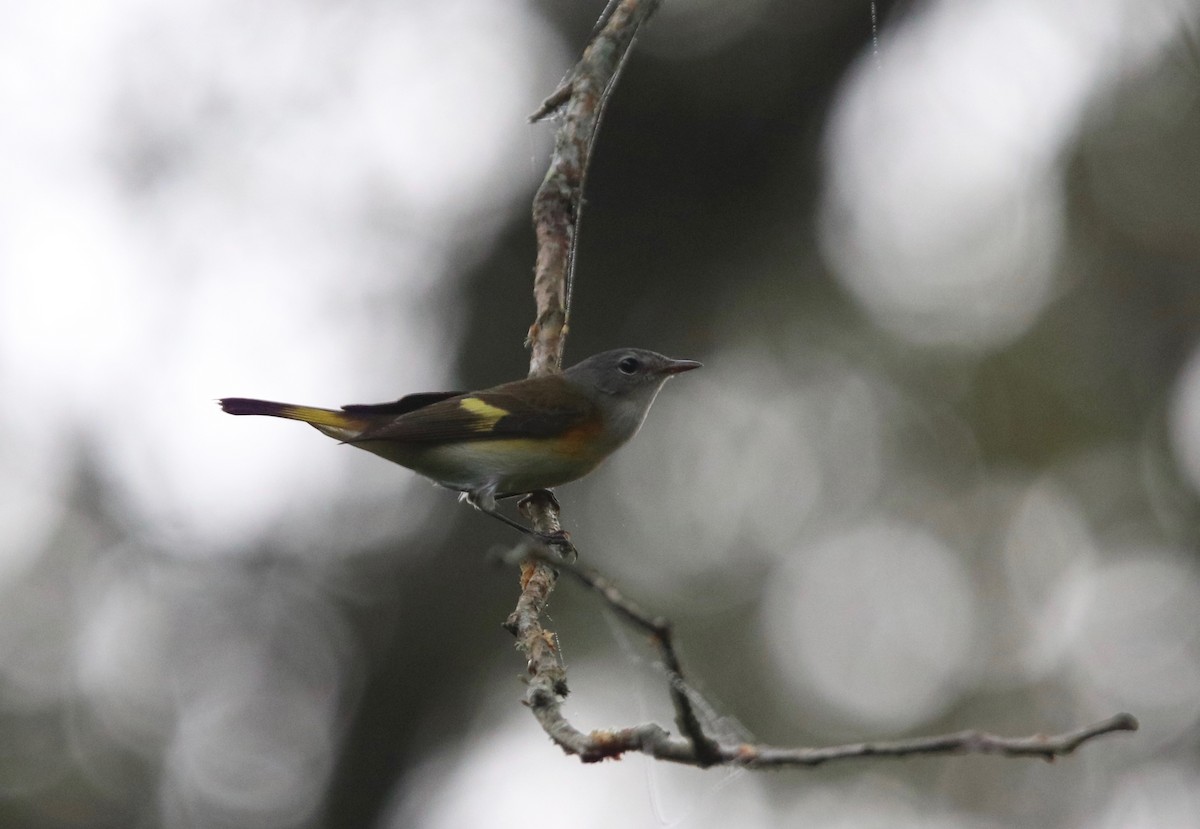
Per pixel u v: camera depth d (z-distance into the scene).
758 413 15.76
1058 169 15.87
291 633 15.32
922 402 16.05
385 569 15.08
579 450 9.09
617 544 14.81
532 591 6.65
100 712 15.65
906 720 14.98
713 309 15.10
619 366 9.48
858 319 15.71
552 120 9.52
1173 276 15.89
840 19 13.82
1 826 15.04
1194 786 14.62
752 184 14.45
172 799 15.33
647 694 13.91
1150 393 16.08
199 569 15.48
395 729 15.05
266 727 15.45
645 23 8.73
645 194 14.44
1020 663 15.58
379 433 8.95
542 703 5.26
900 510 16.12
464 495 9.21
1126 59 14.66
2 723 15.39
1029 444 16.16
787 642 15.02
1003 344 16.09
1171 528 15.77
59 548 15.76
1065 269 16.28
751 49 13.91
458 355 14.51
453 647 14.88
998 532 16.09
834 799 14.52
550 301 8.52
